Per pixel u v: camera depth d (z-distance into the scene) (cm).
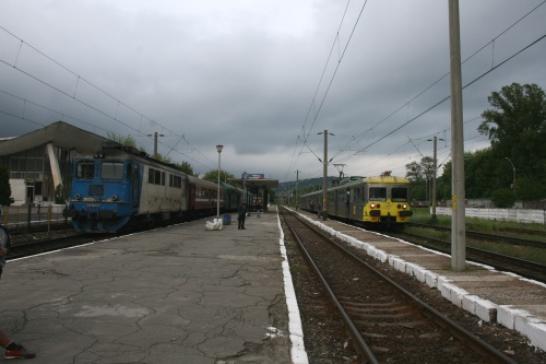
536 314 662
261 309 739
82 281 912
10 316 655
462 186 1107
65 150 4688
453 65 1134
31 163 4684
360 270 1273
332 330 683
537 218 3634
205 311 715
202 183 3894
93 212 1962
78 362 486
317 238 2353
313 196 6053
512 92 6856
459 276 1009
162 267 1112
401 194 2755
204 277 1001
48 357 498
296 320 677
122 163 2006
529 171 6738
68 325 617
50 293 801
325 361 549
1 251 512
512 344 610
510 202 6012
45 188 4666
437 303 861
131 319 654
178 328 621
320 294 953
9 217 2045
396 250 1532
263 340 586
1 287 846
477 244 1944
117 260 1202
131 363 489
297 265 1360
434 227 2798
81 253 1325
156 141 3959
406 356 577
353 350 591
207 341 573
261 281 977
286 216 5212
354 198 3069
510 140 6850
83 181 2000
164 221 2886
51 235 1941
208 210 4356
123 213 1989
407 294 864
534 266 1262
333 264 1433
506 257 1421
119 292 823
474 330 680
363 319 765
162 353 524
